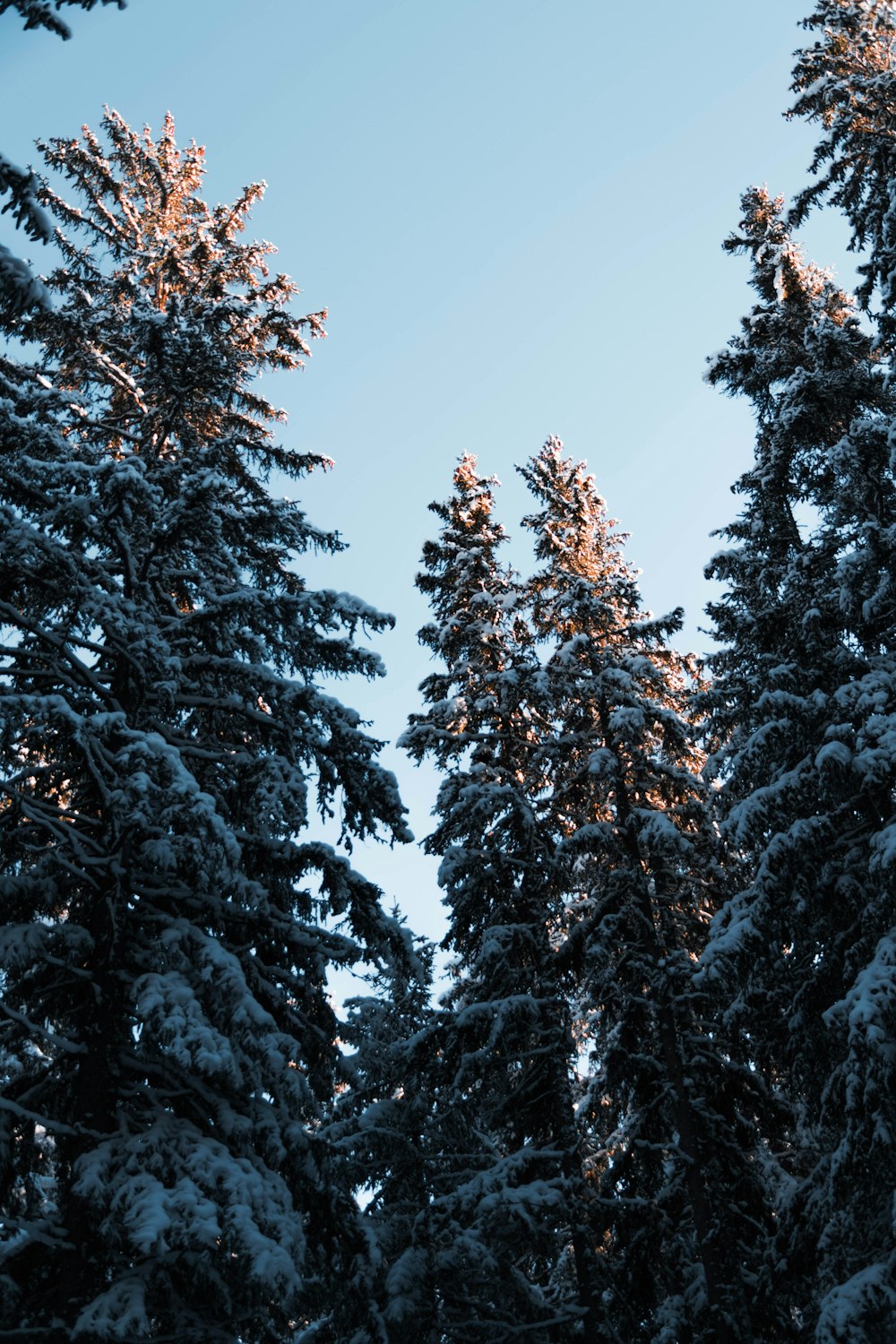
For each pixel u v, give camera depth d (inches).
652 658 887.7
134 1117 450.9
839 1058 632.4
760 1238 712.4
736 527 838.5
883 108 788.0
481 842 792.9
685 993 765.3
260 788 490.0
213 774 572.1
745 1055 765.9
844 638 744.3
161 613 572.4
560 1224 686.5
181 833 504.1
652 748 861.2
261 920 520.1
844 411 828.0
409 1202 681.6
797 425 829.8
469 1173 698.2
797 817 676.7
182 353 600.4
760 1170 792.3
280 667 574.9
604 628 881.5
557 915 804.6
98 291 764.0
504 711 839.7
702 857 806.5
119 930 487.2
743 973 646.5
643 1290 708.0
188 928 469.4
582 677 842.8
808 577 748.6
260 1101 468.4
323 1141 480.1
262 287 809.5
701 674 894.4
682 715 865.5
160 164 910.4
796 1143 801.6
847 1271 594.2
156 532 543.8
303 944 520.7
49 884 493.4
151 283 791.7
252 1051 439.5
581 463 983.6
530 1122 741.9
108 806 432.5
